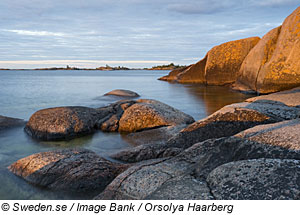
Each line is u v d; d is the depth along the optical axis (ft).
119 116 28.30
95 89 75.05
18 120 29.60
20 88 76.64
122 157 17.79
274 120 18.22
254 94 51.90
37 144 22.71
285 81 39.42
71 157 15.34
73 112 26.20
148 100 31.01
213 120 19.11
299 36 38.22
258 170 9.17
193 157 13.85
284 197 7.91
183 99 48.70
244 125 18.52
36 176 14.74
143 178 11.51
